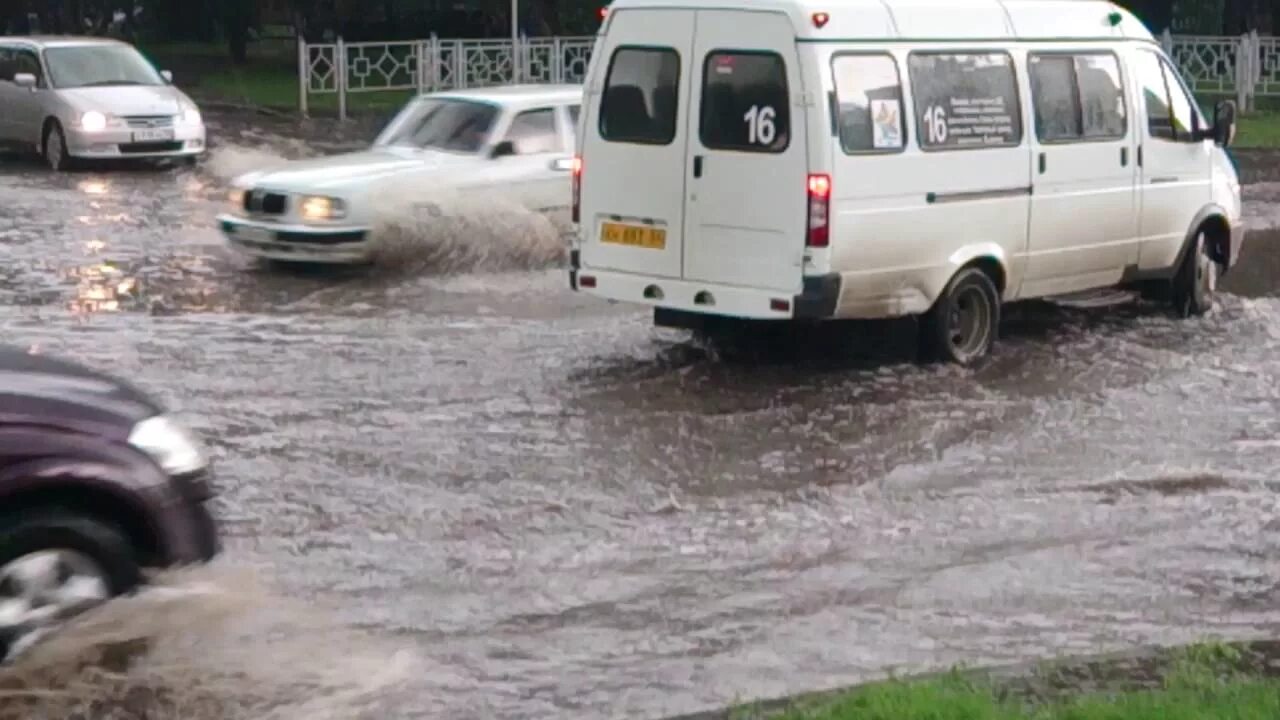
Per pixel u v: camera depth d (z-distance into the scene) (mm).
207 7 64250
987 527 10461
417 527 10258
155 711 7379
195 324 16234
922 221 14297
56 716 7281
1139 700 7102
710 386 14031
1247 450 12297
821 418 13055
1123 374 14688
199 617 7961
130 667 7707
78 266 19469
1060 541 10195
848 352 15344
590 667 8070
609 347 15445
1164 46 42656
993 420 13070
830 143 13656
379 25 55188
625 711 7508
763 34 13844
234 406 13070
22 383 7816
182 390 13562
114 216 23797
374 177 18953
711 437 12453
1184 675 7605
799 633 8578
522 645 8359
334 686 7727
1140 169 16281
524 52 43438
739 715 7160
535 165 19625
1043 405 13547
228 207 24578
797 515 10648
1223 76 42500
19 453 7516
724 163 14062
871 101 13961
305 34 57438
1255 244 22516
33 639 7543
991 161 14812
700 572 9539
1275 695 7168
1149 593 9281
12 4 65688
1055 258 15555
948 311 14688
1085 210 15727
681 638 8492
